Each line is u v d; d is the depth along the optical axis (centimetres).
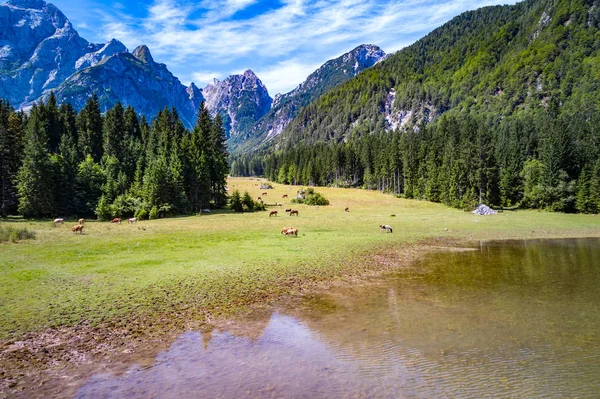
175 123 11800
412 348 1288
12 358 1237
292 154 18675
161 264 2658
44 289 2002
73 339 1396
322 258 2970
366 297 1956
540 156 9181
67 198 7019
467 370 1116
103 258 2855
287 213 7569
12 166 6900
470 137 9575
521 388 1003
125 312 1688
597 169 7169
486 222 5731
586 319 1565
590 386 1009
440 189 9631
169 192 7362
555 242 3975
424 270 2609
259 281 2259
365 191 12562
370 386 1023
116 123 10612
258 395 975
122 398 974
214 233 4466
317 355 1243
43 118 9644
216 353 1270
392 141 12838
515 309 1716
